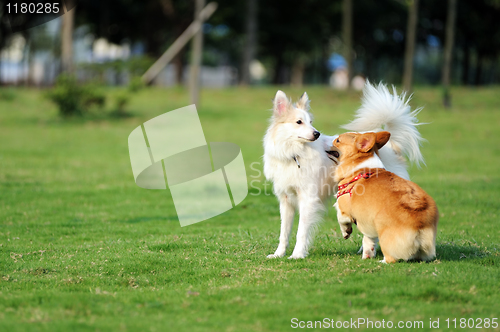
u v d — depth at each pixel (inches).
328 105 1000.9
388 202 215.8
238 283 205.2
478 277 202.4
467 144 690.2
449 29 966.4
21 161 565.0
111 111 907.4
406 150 265.0
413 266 214.4
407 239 208.8
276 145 248.4
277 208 398.6
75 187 457.7
